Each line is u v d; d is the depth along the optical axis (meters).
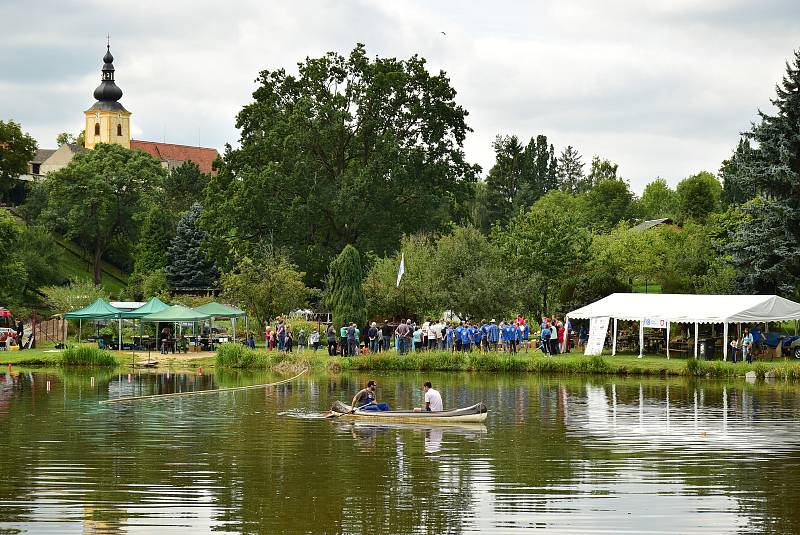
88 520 19.36
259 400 40.44
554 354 58.69
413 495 21.53
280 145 83.69
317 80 84.62
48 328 77.12
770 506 20.61
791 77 66.62
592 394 42.31
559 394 42.25
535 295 71.12
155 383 48.56
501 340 59.34
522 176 159.50
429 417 33.16
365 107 84.81
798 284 66.25
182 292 102.88
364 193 81.62
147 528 18.80
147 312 67.38
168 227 118.06
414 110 84.12
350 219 83.38
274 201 82.19
